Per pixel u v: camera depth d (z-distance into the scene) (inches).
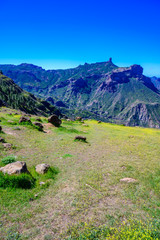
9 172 416.2
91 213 323.3
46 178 461.1
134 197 392.8
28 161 578.6
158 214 328.2
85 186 432.5
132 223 293.1
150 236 247.8
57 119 1485.0
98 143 984.9
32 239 253.8
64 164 592.7
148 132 1663.4
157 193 417.7
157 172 558.3
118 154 766.5
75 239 252.5
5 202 335.6
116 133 1430.9
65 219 302.2
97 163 624.7
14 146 698.2
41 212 319.6
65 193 391.9
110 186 446.3
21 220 294.4
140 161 673.0
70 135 1139.3
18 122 1239.5
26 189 395.5
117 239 247.4
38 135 1013.8
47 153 701.9
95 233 263.0
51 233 267.3
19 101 7135.8
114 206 352.5
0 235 257.9
